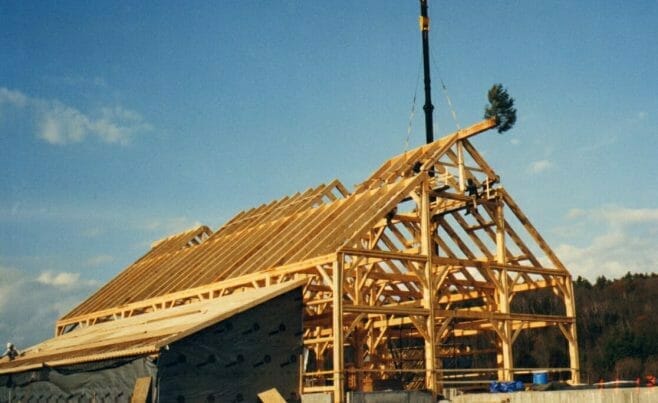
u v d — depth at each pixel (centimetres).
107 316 3406
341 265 2158
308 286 2584
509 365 2514
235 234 3247
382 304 3169
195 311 2314
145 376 1944
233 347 2028
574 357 2694
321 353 2941
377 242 2592
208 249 3294
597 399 1934
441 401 2233
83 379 2200
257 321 2091
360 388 2719
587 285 9062
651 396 1823
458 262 2473
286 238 2681
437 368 2320
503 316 2542
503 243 2631
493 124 2514
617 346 6875
